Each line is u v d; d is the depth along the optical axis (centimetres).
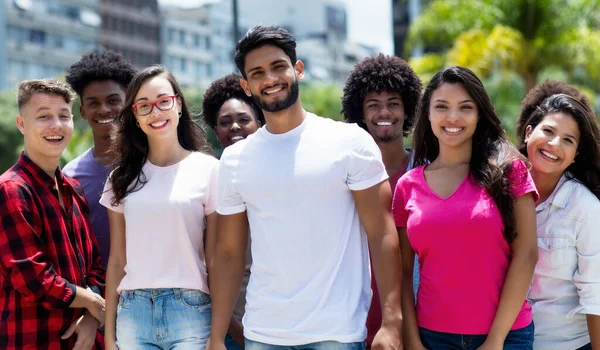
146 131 432
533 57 1891
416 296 402
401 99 483
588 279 402
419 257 386
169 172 432
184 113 457
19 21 7044
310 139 395
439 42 2095
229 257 414
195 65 9312
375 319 430
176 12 9631
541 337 416
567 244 410
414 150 419
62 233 437
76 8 7644
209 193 432
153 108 429
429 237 374
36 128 438
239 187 399
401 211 398
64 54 7544
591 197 414
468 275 367
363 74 486
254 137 409
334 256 385
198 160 439
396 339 377
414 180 394
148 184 429
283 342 379
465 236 367
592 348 405
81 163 525
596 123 426
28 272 414
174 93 445
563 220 413
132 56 8300
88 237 464
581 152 429
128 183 430
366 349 429
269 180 391
